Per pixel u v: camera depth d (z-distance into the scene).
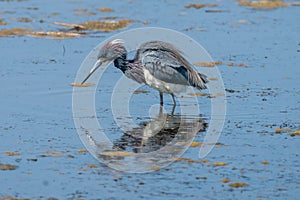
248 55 21.09
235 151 13.28
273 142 13.74
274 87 17.84
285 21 26.06
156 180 11.84
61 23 24.55
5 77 18.33
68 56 20.66
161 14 26.81
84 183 11.68
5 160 12.64
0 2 28.53
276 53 21.39
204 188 11.49
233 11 27.77
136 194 11.24
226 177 11.97
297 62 20.31
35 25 24.53
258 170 12.28
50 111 15.70
